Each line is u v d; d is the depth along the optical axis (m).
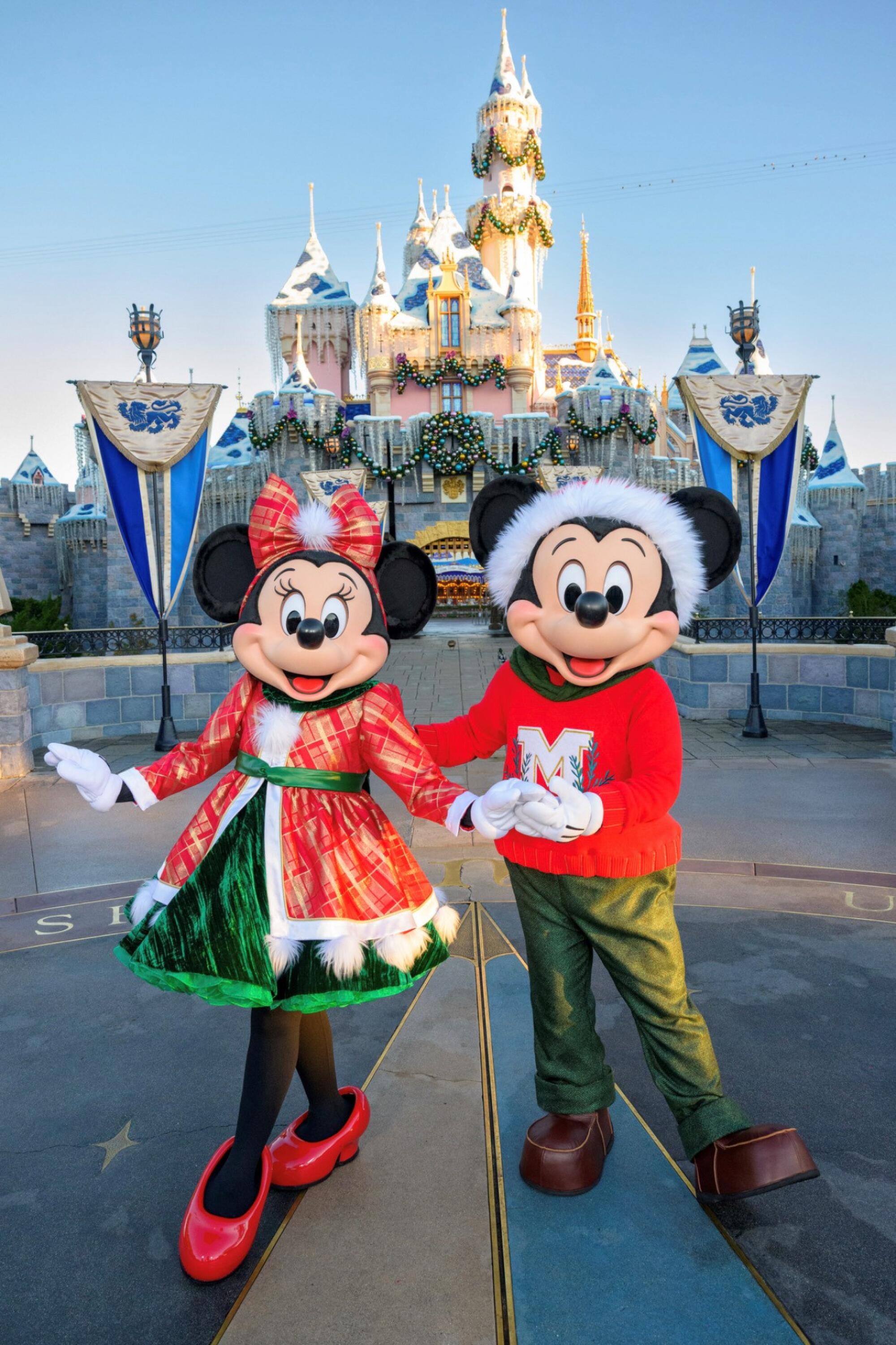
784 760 7.82
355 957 1.89
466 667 17.03
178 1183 2.32
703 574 2.31
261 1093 2.03
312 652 2.01
